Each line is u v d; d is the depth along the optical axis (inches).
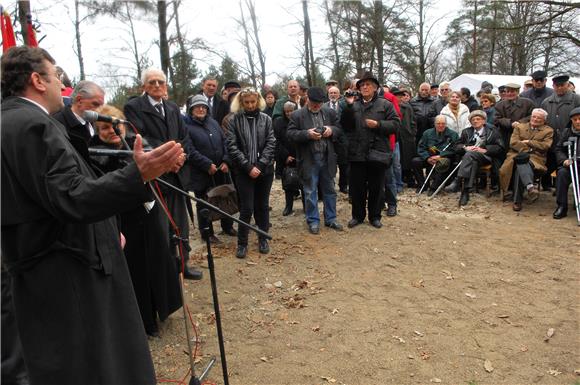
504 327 136.3
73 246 69.9
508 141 270.8
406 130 295.0
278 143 246.1
